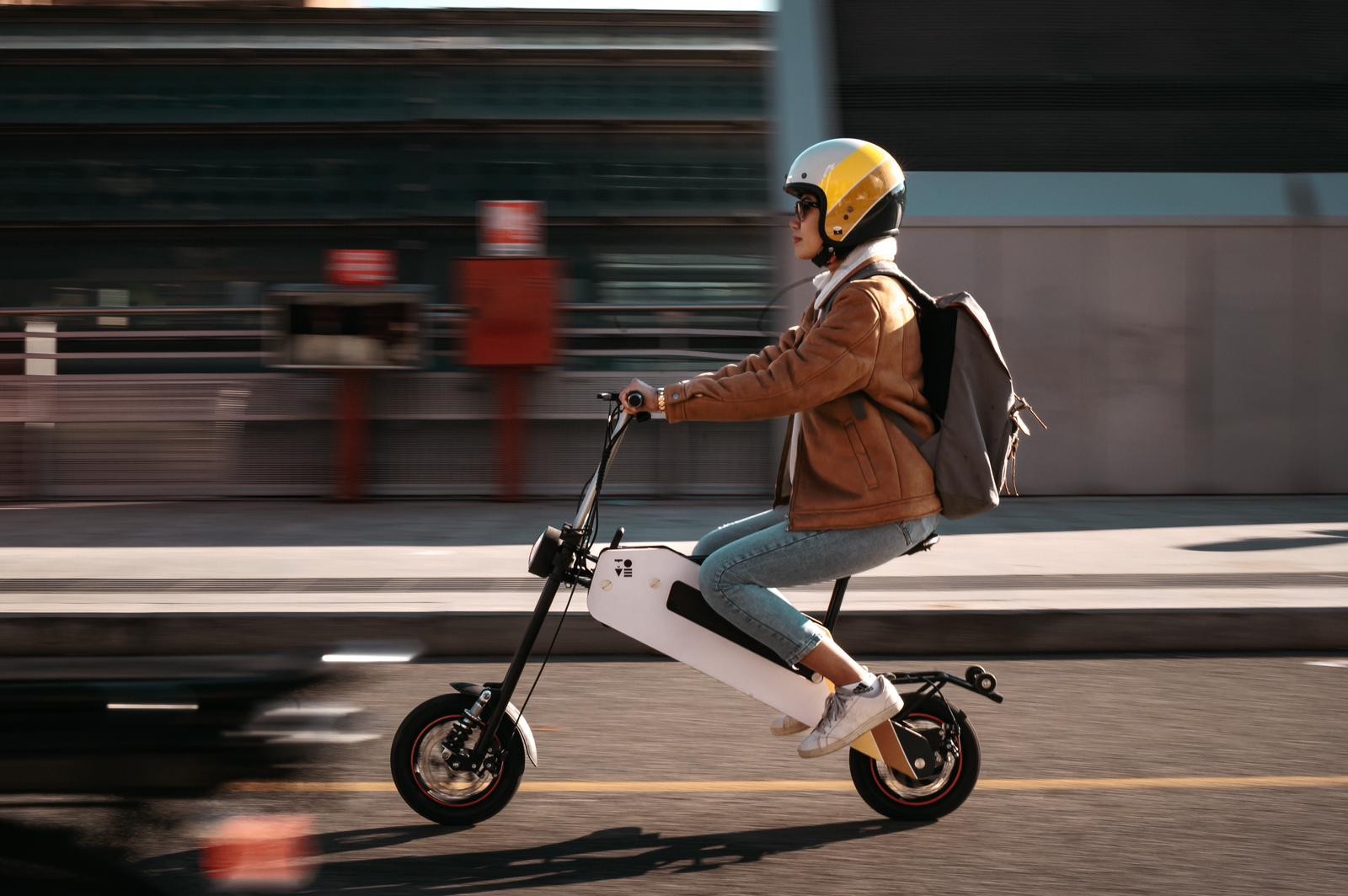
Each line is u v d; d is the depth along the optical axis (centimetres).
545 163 1591
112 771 244
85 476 1263
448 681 623
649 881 375
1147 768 488
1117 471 1368
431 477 1286
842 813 438
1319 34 1719
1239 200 1373
